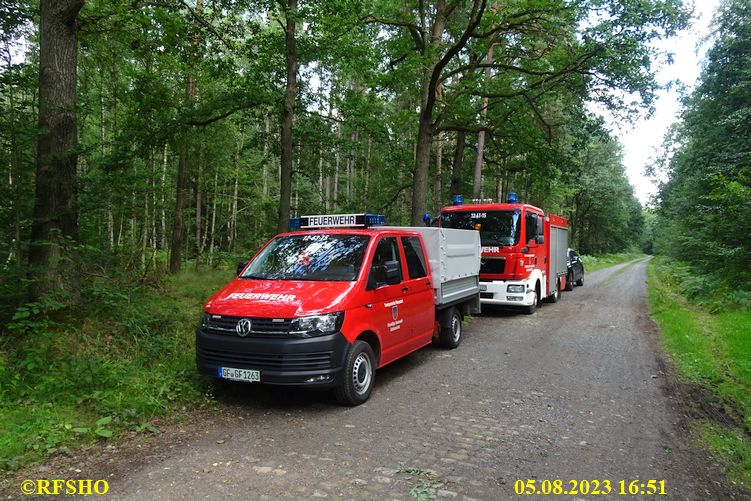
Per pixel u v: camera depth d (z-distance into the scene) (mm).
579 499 3377
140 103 12180
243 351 4910
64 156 6730
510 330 10336
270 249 6484
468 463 3906
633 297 17109
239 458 3906
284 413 5043
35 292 6574
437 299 7637
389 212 21031
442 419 4949
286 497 3262
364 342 5457
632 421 5055
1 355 5398
